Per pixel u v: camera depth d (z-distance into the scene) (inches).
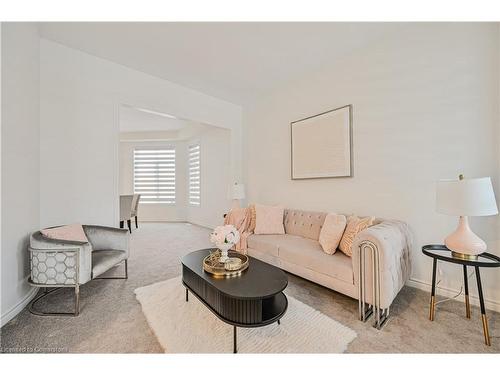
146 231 208.1
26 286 78.0
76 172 103.8
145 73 127.3
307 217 115.6
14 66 74.2
